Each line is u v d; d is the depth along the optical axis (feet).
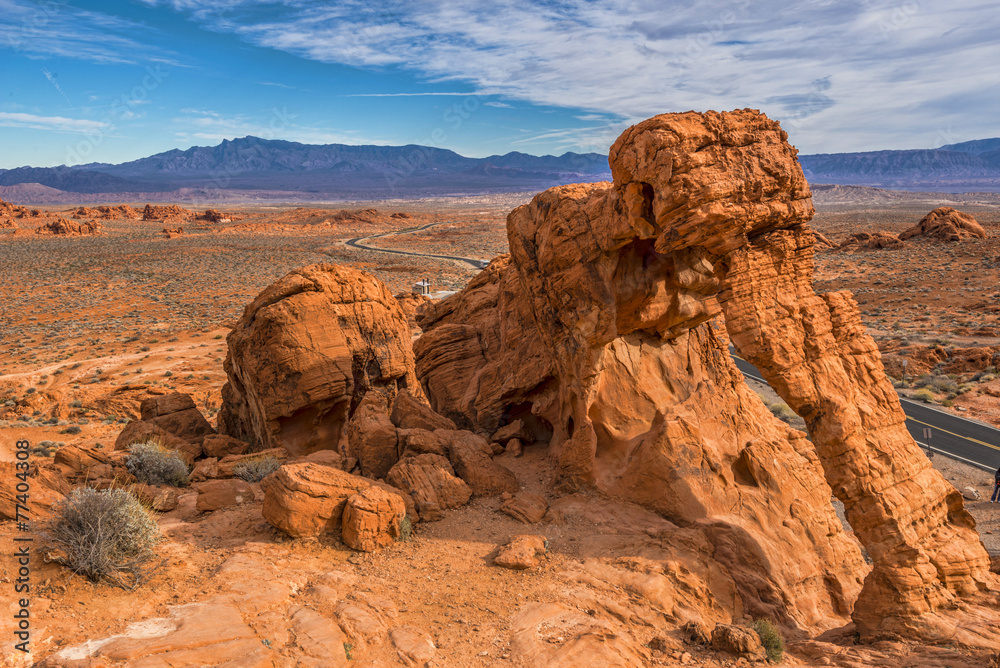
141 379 154.71
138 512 36.32
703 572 41.55
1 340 217.77
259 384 60.08
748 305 38.78
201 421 70.95
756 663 31.65
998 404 126.82
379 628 31.78
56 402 135.95
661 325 56.34
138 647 26.35
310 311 60.23
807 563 45.68
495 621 33.99
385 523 42.60
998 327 181.88
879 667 30.96
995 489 85.25
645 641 33.53
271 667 26.71
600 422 54.24
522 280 58.18
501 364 66.23
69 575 31.65
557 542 44.55
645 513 48.14
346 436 61.21
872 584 35.94
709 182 37.17
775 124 40.47
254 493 49.52
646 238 43.80
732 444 53.31
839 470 37.06
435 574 39.24
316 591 34.78
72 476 50.01
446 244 586.04
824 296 41.01
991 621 34.04
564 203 51.29
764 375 39.04
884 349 171.32
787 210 39.50
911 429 113.60
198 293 321.52
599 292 50.16
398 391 67.00
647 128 38.83
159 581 33.73
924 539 37.09
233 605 31.35
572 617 34.37
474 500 50.70
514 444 61.87
